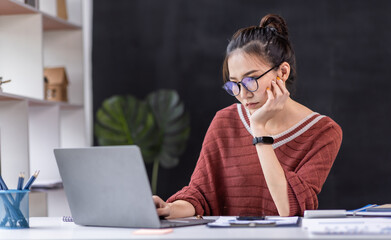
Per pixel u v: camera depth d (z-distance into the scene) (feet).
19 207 4.87
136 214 4.57
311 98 12.44
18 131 9.27
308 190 5.65
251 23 12.70
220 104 12.78
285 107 6.57
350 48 12.32
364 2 12.26
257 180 6.60
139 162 4.42
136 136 12.98
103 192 4.72
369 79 12.23
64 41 12.15
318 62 12.44
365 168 12.19
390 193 12.05
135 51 13.16
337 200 12.27
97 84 13.26
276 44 6.10
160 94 13.02
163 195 12.89
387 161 12.09
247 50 6.01
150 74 13.09
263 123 5.86
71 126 12.15
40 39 10.11
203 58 12.91
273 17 6.48
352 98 12.29
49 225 5.09
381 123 12.15
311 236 3.77
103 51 13.28
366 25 12.25
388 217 4.99
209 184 6.83
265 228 4.33
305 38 12.49
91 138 13.28
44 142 10.96
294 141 6.47
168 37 13.05
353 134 12.26
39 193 9.98
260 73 5.97
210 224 4.52
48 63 12.17
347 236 3.72
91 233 4.36
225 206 6.82
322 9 12.42
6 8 9.64
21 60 10.15
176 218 5.52
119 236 4.09
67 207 11.14
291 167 6.37
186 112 12.91
